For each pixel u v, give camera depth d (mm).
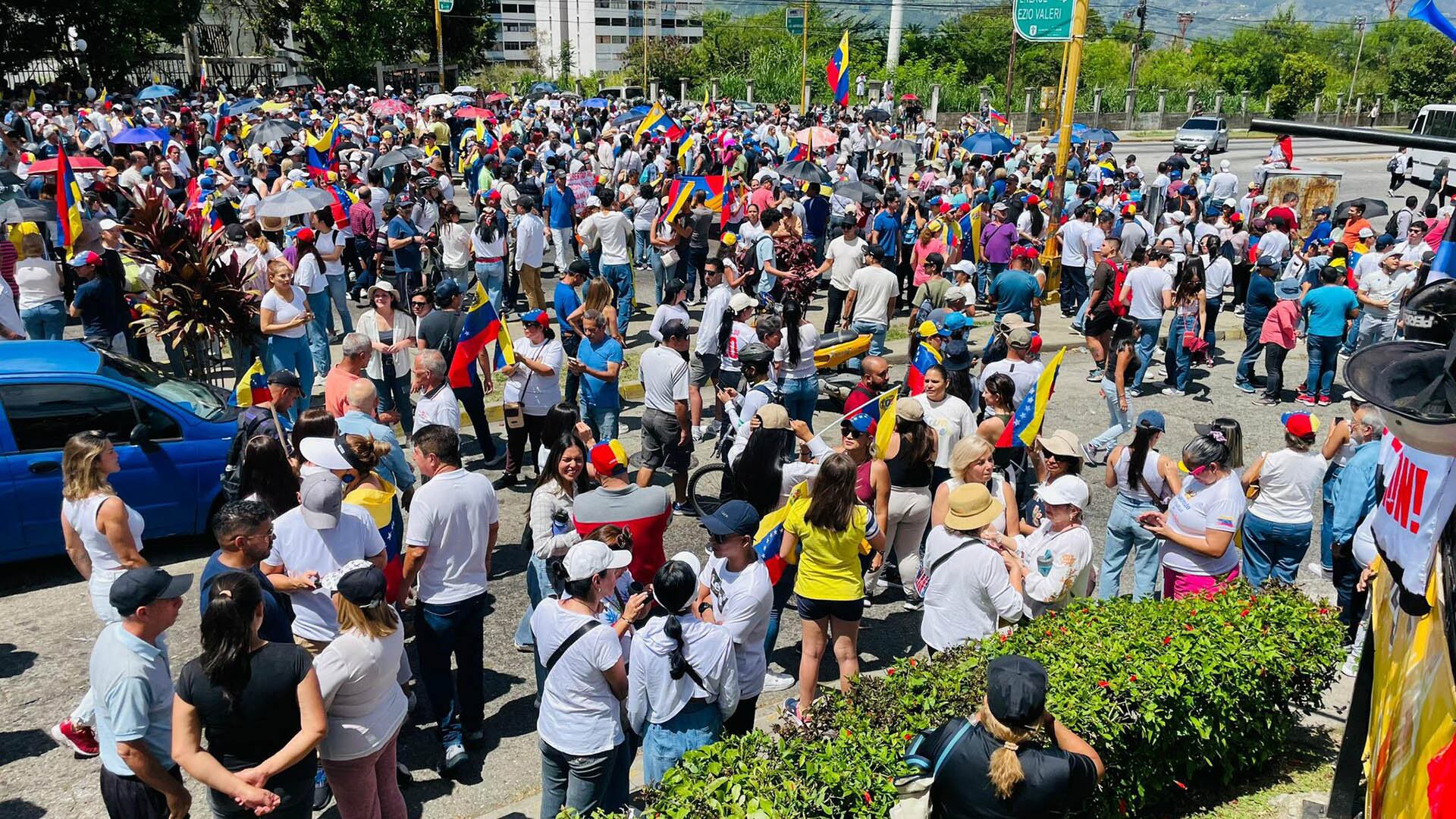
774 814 4129
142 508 8250
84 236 13531
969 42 73000
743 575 5617
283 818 4496
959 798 3906
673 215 15992
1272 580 6680
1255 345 13977
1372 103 70188
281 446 6625
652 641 5055
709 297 11367
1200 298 13875
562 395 11383
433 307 10711
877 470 7480
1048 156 26266
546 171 22359
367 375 10570
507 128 32844
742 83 60781
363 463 6477
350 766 4770
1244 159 44031
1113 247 13297
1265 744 5898
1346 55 82938
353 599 4680
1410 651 3301
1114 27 82938
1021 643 5598
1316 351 13461
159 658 4746
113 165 19766
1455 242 3262
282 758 4332
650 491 6484
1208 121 45875
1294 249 18250
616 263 14781
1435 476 3029
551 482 6660
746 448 7824
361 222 16438
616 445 6453
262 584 5230
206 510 8547
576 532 6434
